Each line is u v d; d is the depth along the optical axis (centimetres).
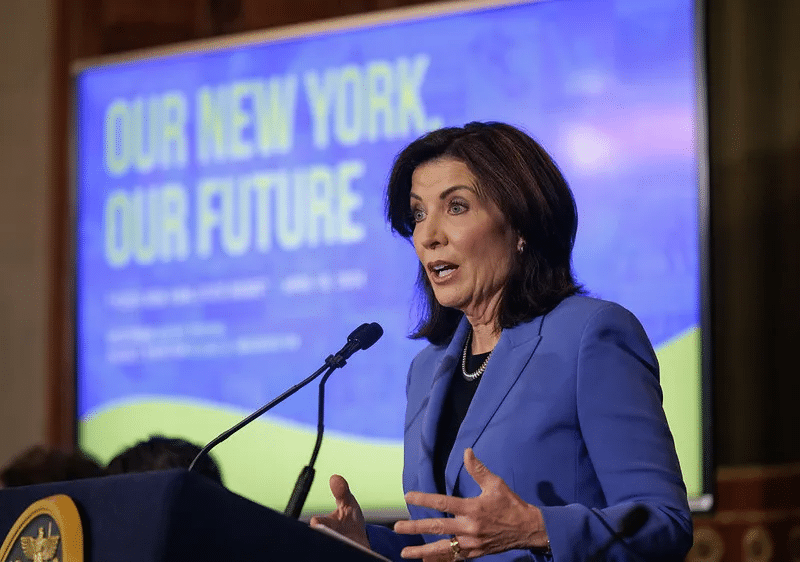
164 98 567
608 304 228
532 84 489
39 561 161
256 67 548
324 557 161
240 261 543
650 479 207
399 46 517
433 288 247
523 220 236
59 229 607
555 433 218
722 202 496
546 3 489
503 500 192
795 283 485
